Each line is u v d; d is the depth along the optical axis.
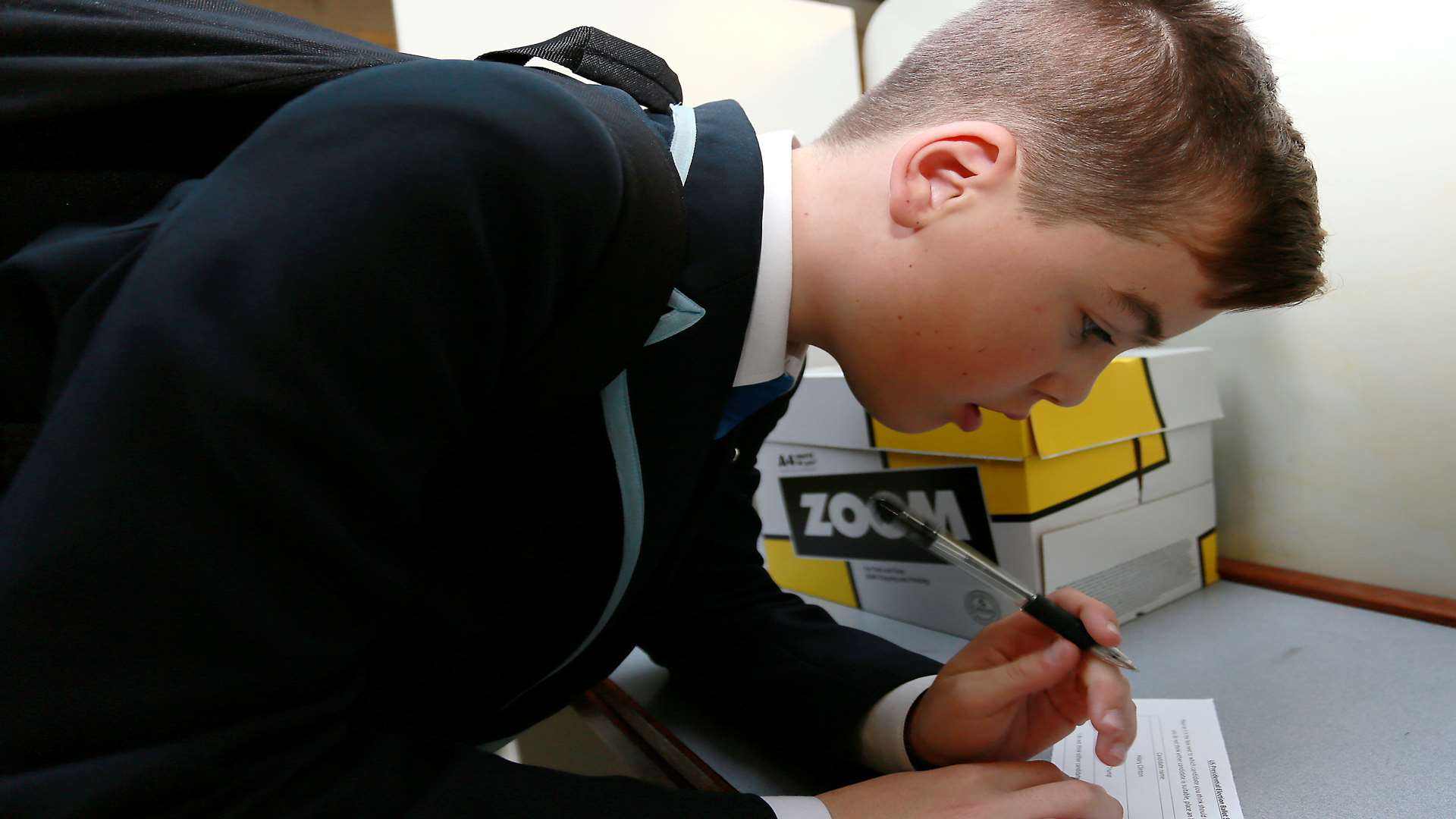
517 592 0.46
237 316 0.27
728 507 0.73
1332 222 0.75
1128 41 0.42
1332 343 0.77
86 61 0.34
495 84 0.32
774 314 0.46
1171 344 0.93
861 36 1.18
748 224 0.43
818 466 0.90
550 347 0.37
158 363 0.26
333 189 0.28
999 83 0.44
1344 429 0.77
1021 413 0.52
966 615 0.78
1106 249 0.41
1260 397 0.85
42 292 0.31
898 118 0.47
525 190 0.31
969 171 0.43
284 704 0.30
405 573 0.34
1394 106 0.69
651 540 0.48
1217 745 0.54
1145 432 0.78
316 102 0.30
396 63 0.38
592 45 0.46
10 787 0.24
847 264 0.47
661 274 0.37
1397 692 0.59
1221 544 0.92
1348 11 0.71
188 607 0.26
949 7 0.97
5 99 0.33
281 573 0.28
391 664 0.42
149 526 0.26
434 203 0.29
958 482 0.76
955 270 0.43
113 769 0.25
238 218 0.28
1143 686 0.65
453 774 0.35
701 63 0.95
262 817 0.29
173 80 0.34
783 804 0.40
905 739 0.53
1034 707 0.53
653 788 0.39
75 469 0.25
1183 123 0.40
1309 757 0.52
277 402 0.27
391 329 0.29
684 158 0.44
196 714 0.27
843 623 0.86
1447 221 0.67
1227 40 0.42
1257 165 0.40
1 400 0.34
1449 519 0.71
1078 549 0.74
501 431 0.41
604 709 0.70
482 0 0.84
